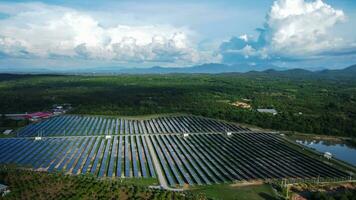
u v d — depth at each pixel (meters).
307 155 180.50
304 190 131.38
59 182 121.19
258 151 186.75
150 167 152.75
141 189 119.94
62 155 169.12
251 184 136.12
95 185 120.12
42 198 108.88
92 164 155.75
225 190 129.25
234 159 170.62
